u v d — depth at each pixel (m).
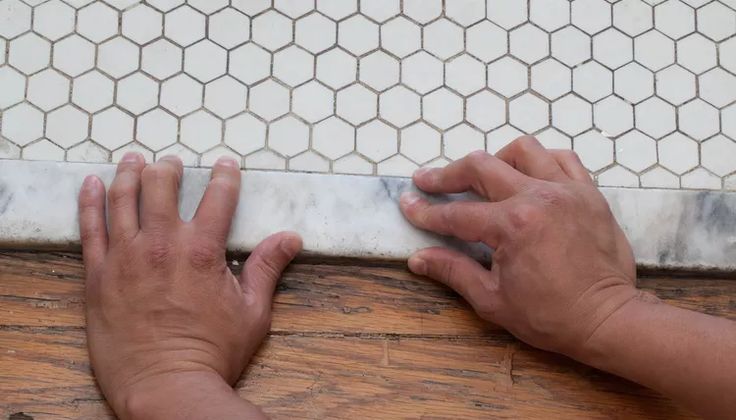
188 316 0.77
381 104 1.02
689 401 0.73
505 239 0.78
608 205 0.84
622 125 1.04
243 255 0.88
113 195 0.81
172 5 1.03
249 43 1.03
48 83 0.99
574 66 1.06
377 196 0.90
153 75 1.01
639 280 0.91
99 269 0.80
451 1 1.06
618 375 0.80
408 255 0.88
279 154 1.00
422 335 0.86
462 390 0.85
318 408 0.83
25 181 0.87
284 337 0.85
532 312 0.78
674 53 1.07
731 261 0.91
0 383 0.81
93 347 0.79
